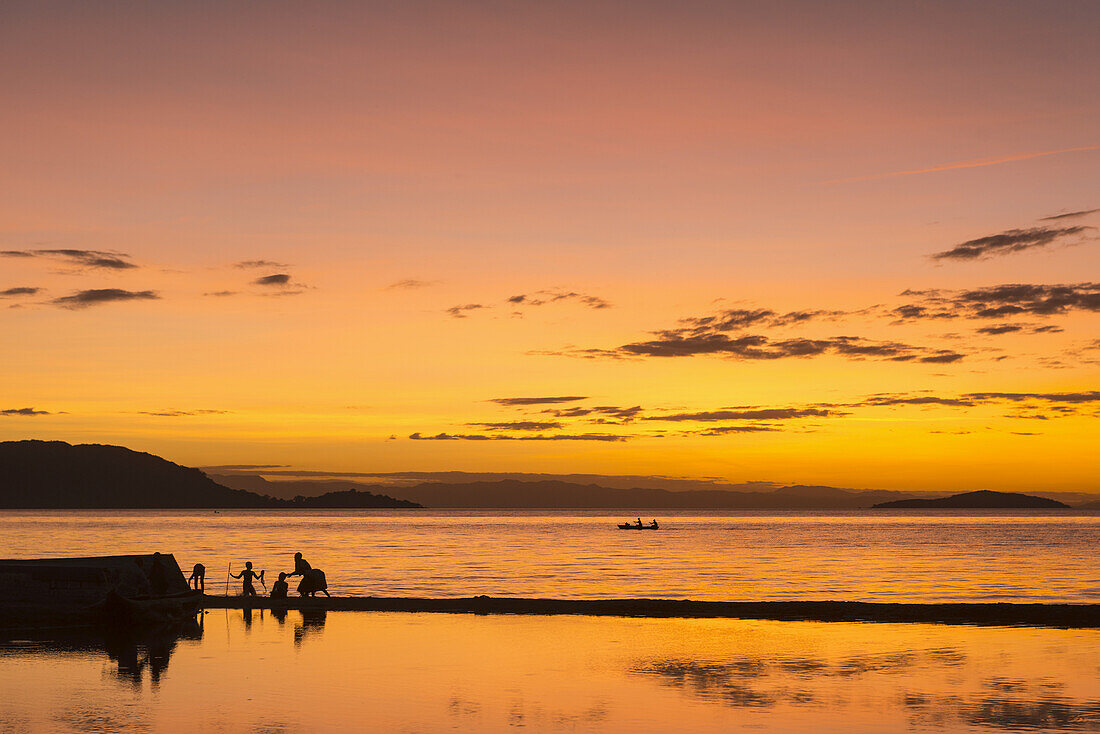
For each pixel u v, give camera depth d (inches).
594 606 1622.8
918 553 4591.5
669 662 1065.5
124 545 5027.1
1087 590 2453.2
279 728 737.0
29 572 1461.6
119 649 1173.1
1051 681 943.0
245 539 6171.3
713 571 3216.0
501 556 4215.1
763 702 842.2
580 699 853.2
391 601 1701.5
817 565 3585.1
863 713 793.6
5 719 767.7
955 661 1076.5
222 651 1150.3
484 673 990.4
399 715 782.5
